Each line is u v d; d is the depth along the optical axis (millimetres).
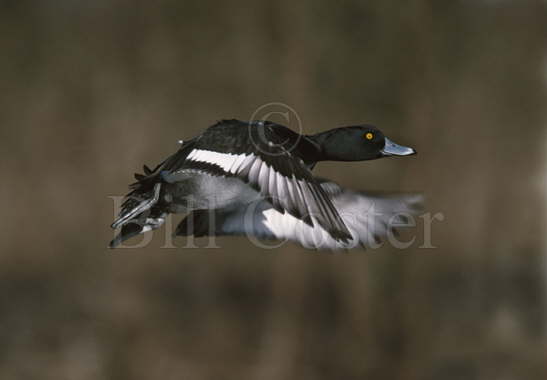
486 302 14250
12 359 12953
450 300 13984
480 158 14711
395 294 12078
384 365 11906
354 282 11914
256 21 14180
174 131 14734
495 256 14539
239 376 12148
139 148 14648
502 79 15320
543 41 15633
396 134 13406
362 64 13477
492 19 15422
